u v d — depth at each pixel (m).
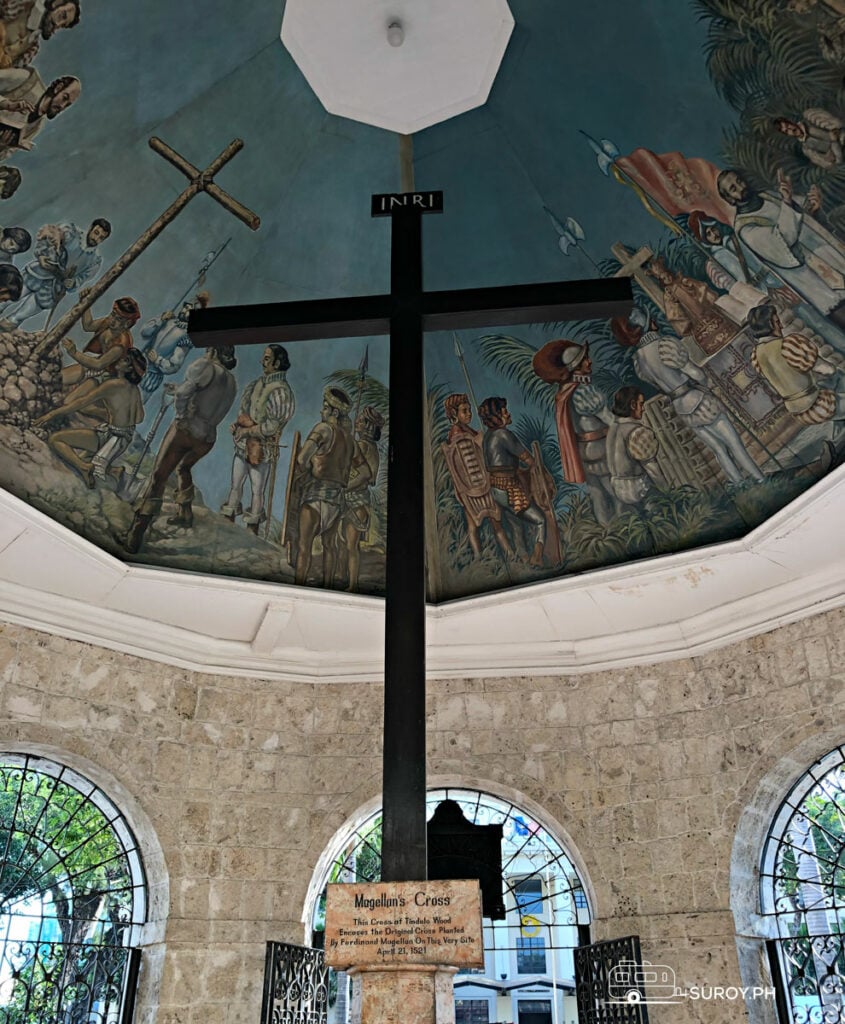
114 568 9.75
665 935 9.25
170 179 9.65
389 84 9.73
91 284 9.55
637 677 10.56
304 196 10.45
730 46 8.25
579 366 10.63
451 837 10.25
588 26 8.93
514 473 11.09
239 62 9.38
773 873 9.66
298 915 9.80
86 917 9.68
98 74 8.62
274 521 10.95
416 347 6.87
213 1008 9.13
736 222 9.05
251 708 10.71
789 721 9.51
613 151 9.48
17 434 9.30
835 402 9.03
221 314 7.17
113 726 9.92
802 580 9.77
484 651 11.00
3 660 9.44
